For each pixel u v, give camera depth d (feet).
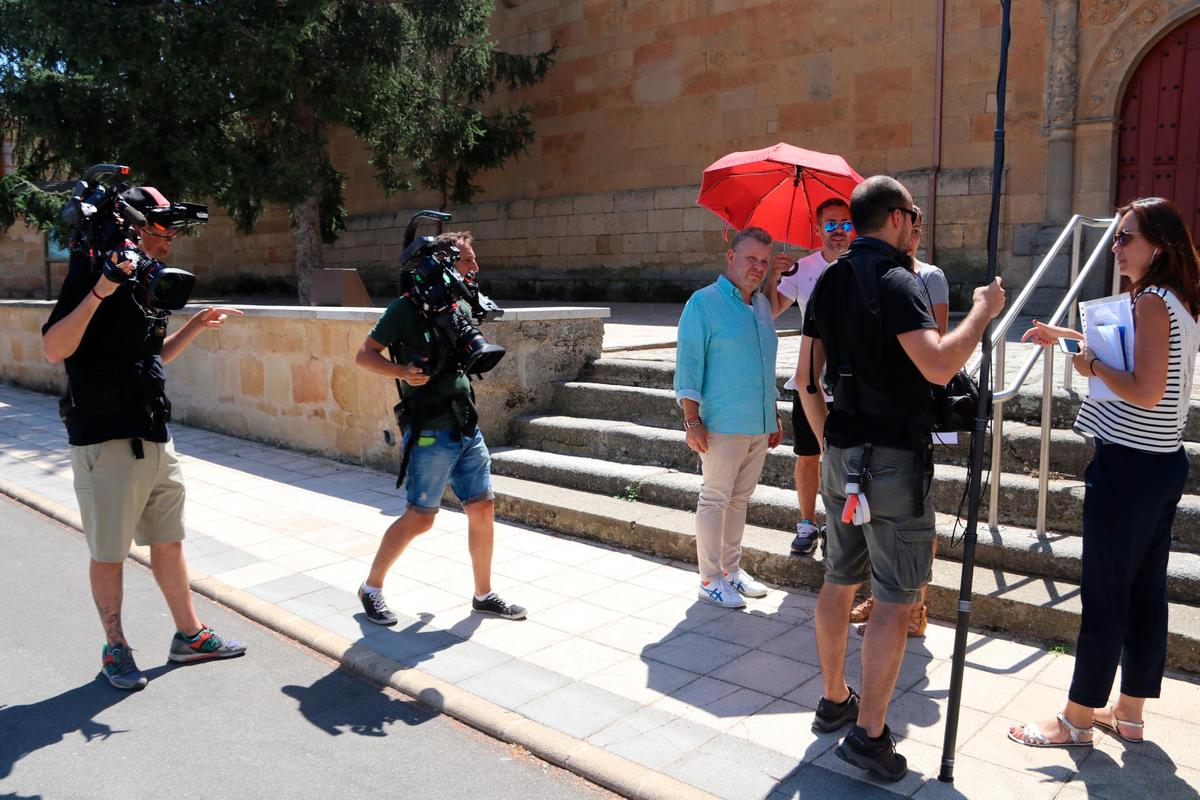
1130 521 10.04
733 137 48.85
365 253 70.03
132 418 12.46
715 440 14.92
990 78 40.65
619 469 20.34
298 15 40.88
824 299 10.34
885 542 9.97
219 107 42.70
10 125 50.19
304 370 27.20
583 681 12.62
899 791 9.84
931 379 9.37
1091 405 10.62
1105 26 37.81
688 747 10.85
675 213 51.44
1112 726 10.84
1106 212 38.40
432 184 55.36
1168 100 37.63
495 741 11.43
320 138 46.96
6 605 16.07
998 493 15.37
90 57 39.01
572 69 55.31
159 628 15.06
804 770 10.32
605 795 10.26
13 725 11.88
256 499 22.43
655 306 49.93
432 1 45.50
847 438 10.11
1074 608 13.12
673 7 50.44
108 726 11.85
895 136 43.50
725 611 15.02
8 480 24.93
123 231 11.80
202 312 13.56
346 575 17.04
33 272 71.51
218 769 10.82
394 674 12.92
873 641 9.93
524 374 23.62
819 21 45.24
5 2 42.45
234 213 49.11
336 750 11.25
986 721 11.28
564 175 56.59
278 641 14.52
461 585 16.37
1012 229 40.70
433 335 14.06
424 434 14.24
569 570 17.06
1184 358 9.91
